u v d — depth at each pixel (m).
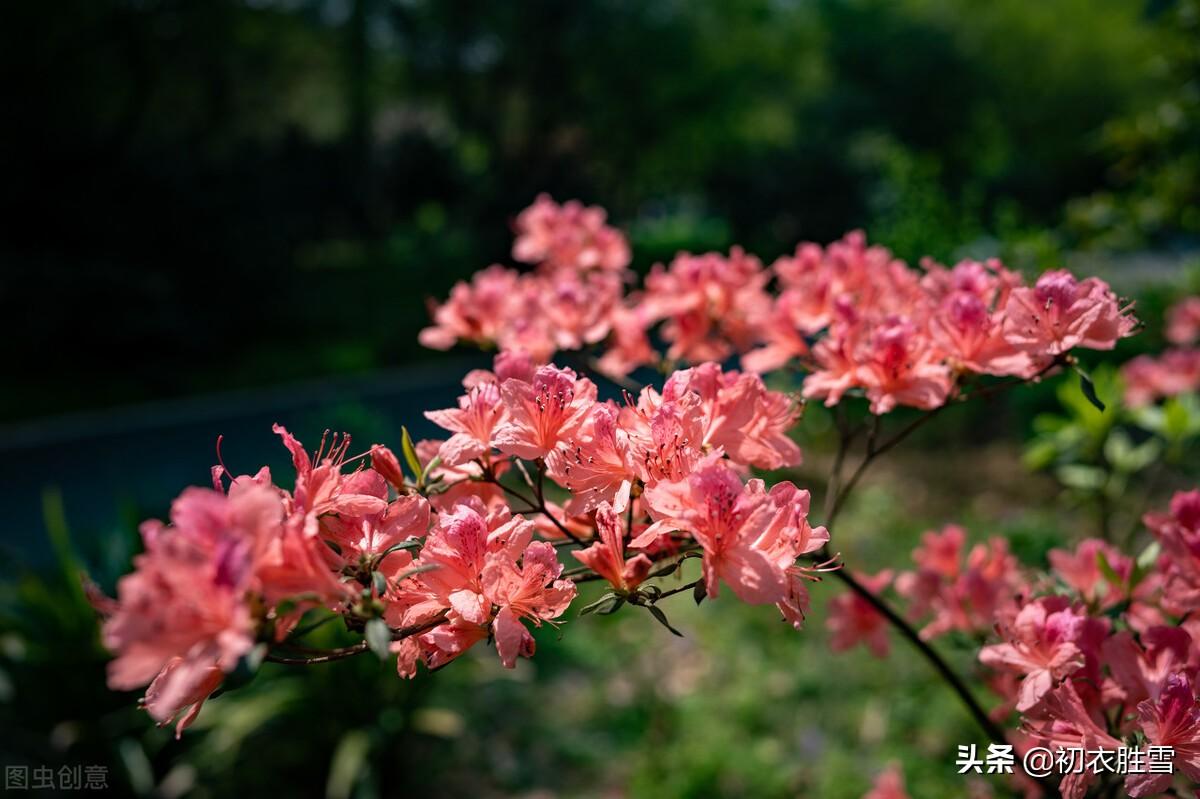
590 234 2.92
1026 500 6.25
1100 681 1.54
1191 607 1.54
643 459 1.31
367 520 1.31
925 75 26.48
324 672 3.88
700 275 2.28
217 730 3.89
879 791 3.04
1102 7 34.31
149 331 11.94
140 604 0.95
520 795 3.98
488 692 4.63
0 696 3.81
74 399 10.63
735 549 1.20
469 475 1.52
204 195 13.69
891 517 6.08
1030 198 23.27
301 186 18.03
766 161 22.56
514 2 21.11
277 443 9.20
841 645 2.42
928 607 2.24
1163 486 5.77
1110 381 3.89
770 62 27.06
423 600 1.31
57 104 15.17
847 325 1.82
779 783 3.73
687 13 23.36
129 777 3.81
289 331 14.23
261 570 1.05
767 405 1.60
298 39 21.08
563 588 1.30
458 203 22.52
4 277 11.73
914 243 8.57
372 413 9.67
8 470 8.48
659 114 23.44
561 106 23.05
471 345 2.33
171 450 9.07
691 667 4.74
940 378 1.71
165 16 16.61
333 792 3.65
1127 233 4.97
